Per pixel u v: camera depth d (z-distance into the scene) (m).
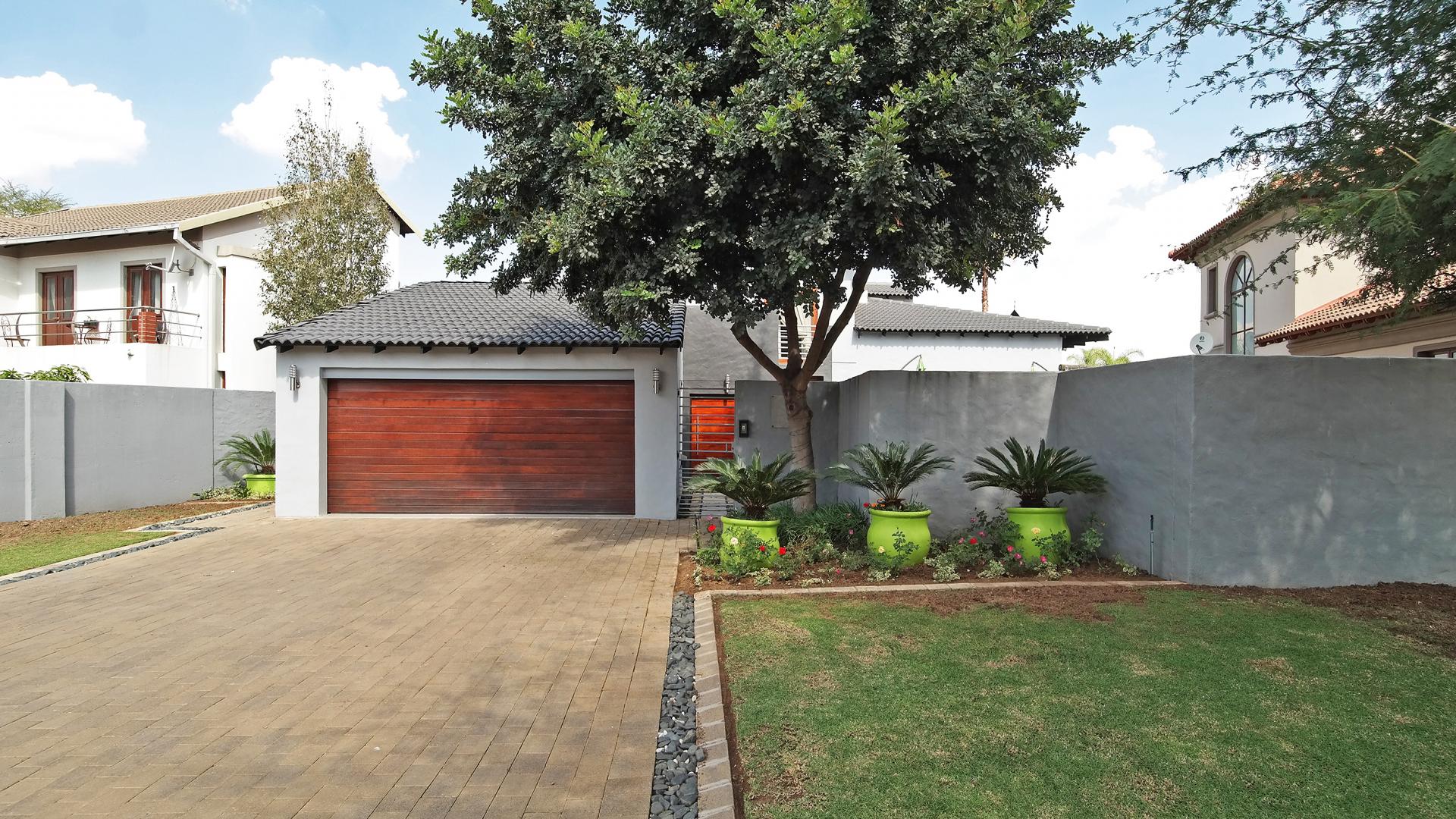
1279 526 6.54
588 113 7.91
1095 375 7.96
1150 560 7.02
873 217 7.05
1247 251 16.27
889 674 4.48
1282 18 6.40
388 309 13.87
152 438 13.31
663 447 12.14
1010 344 23.50
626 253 7.64
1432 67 5.59
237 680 4.88
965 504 8.62
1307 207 5.77
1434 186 5.23
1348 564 6.57
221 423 14.83
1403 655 4.67
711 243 7.46
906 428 8.62
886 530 7.39
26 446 11.23
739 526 7.58
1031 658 4.68
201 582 7.62
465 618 6.34
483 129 8.19
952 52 7.18
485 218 8.59
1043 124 6.85
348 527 11.12
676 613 6.47
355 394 12.35
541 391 12.41
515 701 4.53
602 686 4.80
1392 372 6.63
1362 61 5.98
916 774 3.27
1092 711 3.87
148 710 4.39
